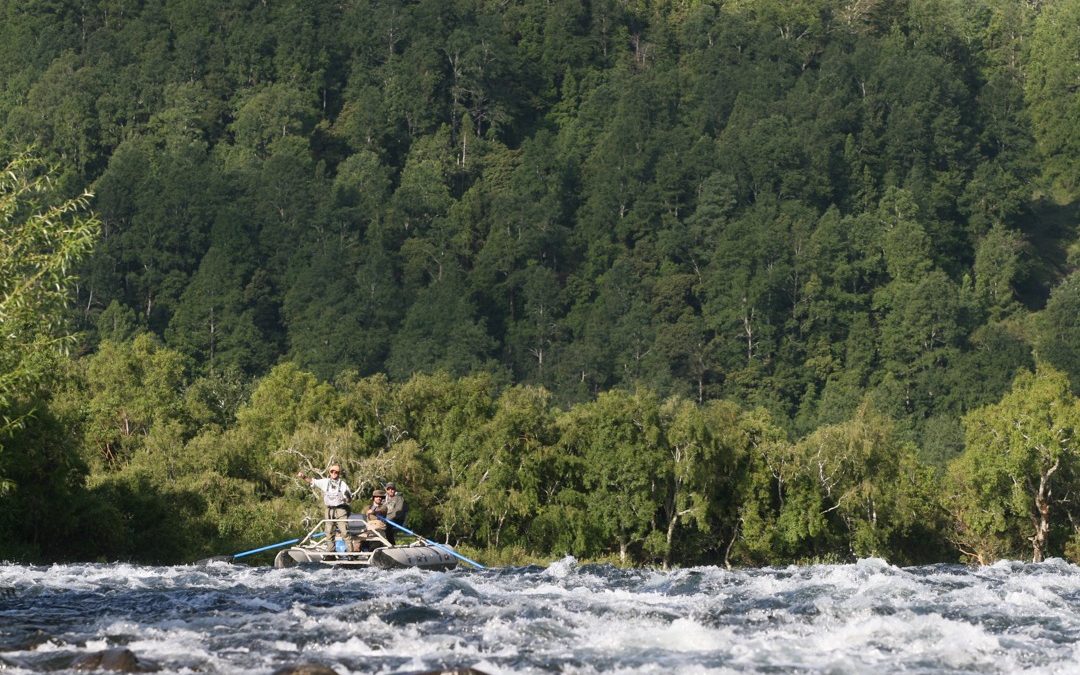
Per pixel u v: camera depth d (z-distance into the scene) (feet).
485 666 219.41
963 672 218.59
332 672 200.64
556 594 321.32
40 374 432.25
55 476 604.49
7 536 583.17
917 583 354.54
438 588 331.16
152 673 206.49
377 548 422.00
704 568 442.91
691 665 221.05
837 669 218.79
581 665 221.87
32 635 245.24
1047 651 236.63
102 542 638.94
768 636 254.88
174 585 339.98
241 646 237.04
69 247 417.90
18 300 416.26
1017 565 490.90
